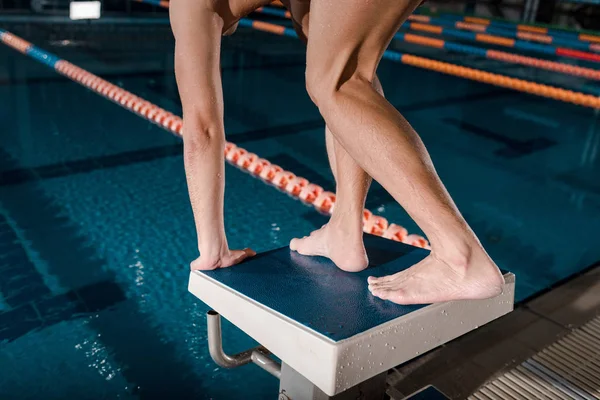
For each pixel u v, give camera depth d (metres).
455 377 1.53
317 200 2.92
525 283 2.23
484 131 4.28
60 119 4.00
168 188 2.94
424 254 1.31
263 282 1.13
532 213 2.92
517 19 12.00
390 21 0.97
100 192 2.83
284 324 0.97
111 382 1.57
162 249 2.34
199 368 1.67
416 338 1.02
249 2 1.11
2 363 1.61
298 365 0.96
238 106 4.64
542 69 6.69
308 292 1.09
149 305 1.96
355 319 0.98
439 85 5.76
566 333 1.76
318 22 0.96
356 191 1.16
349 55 0.97
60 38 7.00
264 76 5.81
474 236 0.96
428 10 12.62
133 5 10.03
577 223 2.83
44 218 2.53
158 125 4.07
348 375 0.92
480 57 7.26
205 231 1.17
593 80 6.16
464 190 3.17
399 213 2.84
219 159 1.14
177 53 1.11
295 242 1.33
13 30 7.19
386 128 0.94
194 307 1.97
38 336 1.75
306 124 4.25
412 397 1.31
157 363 1.67
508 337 1.73
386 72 6.23
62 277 2.09
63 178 2.97
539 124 4.54
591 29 10.80
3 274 2.08
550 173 3.49
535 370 1.56
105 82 4.98
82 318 1.86
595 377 1.54
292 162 3.44
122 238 2.41
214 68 1.11
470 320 1.11
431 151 3.77
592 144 4.10
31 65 5.56
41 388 1.53
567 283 2.12
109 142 3.61
